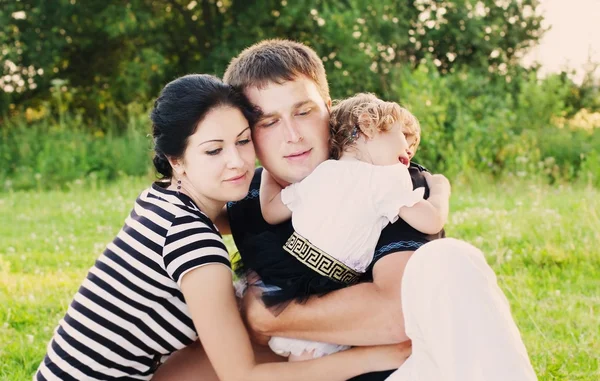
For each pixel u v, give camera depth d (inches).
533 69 539.8
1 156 434.3
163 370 105.4
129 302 96.3
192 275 93.1
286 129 103.3
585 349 142.9
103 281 97.3
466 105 420.5
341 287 101.0
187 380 104.3
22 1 531.2
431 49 559.8
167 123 96.8
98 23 530.6
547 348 144.3
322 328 97.6
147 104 547.5
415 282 90.0
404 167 104.4
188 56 597.6
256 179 118.0
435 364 91.3
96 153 434.6
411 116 112.7
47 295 182.1
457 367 86.1
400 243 99.2
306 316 97.6
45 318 167.5
